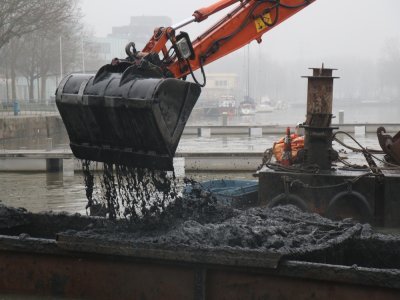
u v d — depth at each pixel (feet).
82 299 20.83
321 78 36.42
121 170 23.06
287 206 26.81
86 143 23.48
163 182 22.84
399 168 36.37
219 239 20.44
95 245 20.10
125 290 20.18
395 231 33.78
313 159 36.91
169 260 19.16
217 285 19.03
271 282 18.53
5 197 45.65
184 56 26.81
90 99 22.25
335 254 21.03
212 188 38.75
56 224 26.00
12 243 21.49
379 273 17.31
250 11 30.60
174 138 21.17
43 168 61.11
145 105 20.49
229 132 113.60
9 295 21.75
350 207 35.01
